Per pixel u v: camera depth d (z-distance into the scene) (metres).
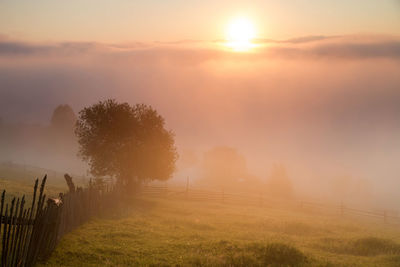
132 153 40.66
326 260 16.27
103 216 24.16
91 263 13.80
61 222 15.95
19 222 10.88
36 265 12.46
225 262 14.76
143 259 14.73
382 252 19.36
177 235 20.17
